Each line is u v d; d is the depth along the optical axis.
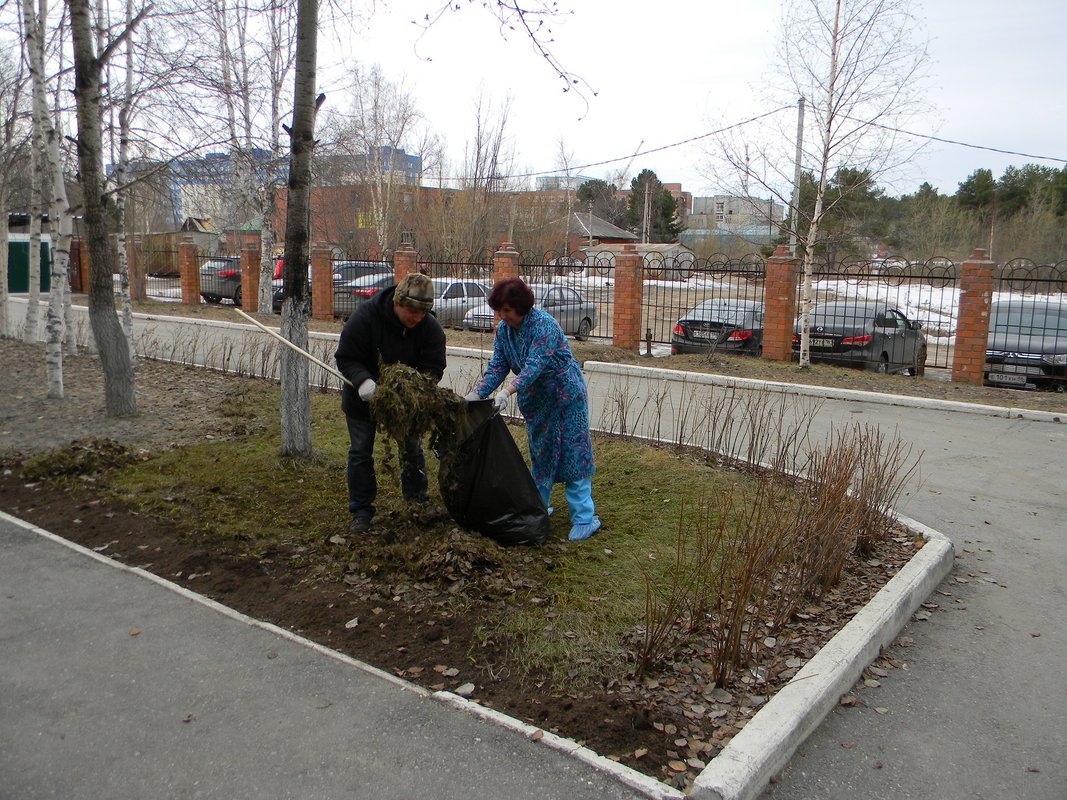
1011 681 3.86
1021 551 5.53
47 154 8.48
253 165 11.48
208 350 13.40
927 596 4.79
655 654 3.63
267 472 6.23
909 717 3.53
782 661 3.79
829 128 13.26
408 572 4.48
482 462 4.85
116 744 3.03
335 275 20.69
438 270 22.55
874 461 5.79
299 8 5.85
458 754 3.00
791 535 4.57
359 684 3.45
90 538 5.02
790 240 16.88
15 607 4.09
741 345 15.40
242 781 2.85
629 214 64.62
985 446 8.44
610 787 2.85
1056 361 12.73
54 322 8.45
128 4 10.59
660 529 5.31
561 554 4.84
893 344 14.69
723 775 2.85
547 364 4.83
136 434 7.27
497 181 43.34
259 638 3.81
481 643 3.79
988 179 55.81
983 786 3.09
